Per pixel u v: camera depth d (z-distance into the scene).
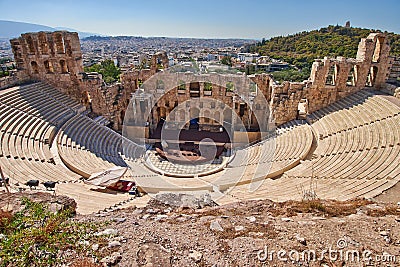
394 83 30.67
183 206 12.59
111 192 17.25
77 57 32.06
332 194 14.39
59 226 8.57
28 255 7.16
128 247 7.78
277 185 17.59
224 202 14.18
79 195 15.55
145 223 9.59
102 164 21.98
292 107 31.53
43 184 15.87
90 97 33.12
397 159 16.83
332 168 18.89
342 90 30.98
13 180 15.45
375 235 8.32
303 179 18.16
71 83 32.16
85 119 30.00
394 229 8.64
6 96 25.44
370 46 28.91
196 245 7.95
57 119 27.06
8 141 20.23
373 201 11.80
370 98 27.50
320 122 28.78
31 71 31.75
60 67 31.67
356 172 17.20
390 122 21.48
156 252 7.57
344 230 8.62
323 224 9.05
